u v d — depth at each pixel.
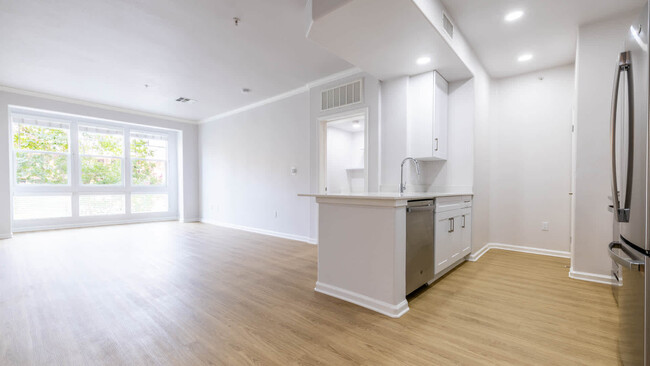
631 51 1.32
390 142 3.74
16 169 5.50
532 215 4.00
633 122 1.29
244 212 6.12
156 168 7.40
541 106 3.95
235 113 6.34
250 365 1.51
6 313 2.11
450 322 1.96
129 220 6.93
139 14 2.76
